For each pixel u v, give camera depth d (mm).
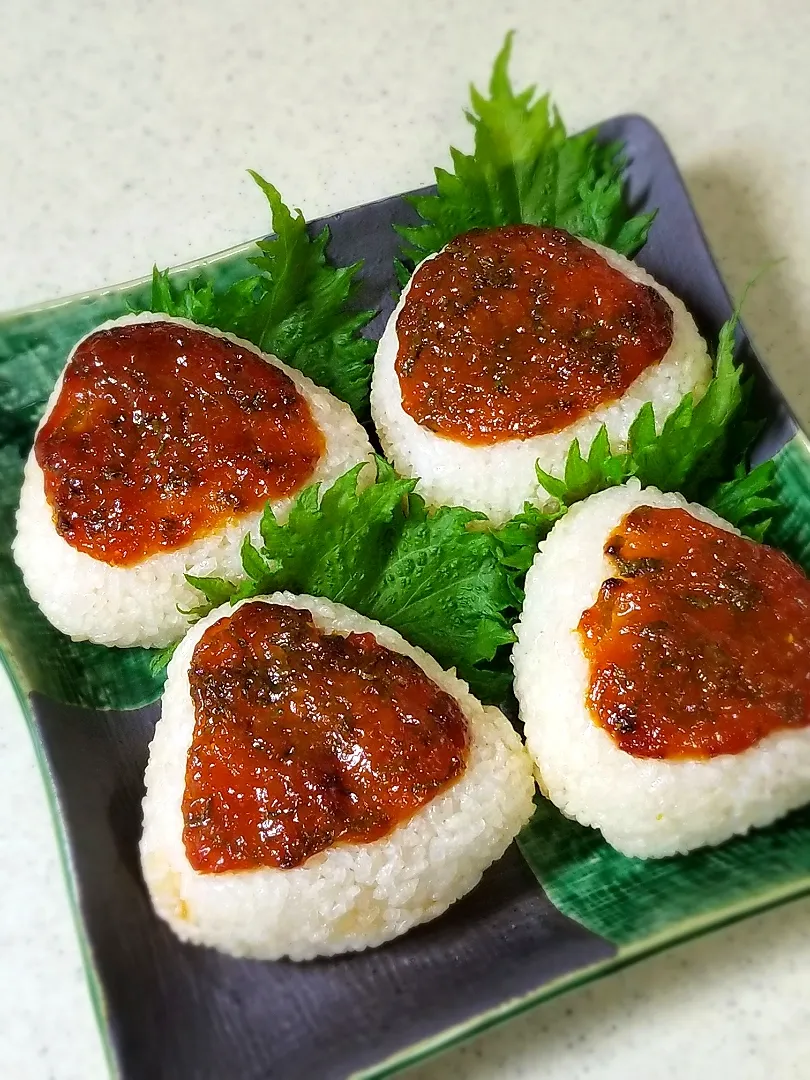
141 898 185
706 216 283
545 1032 190
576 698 189
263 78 319
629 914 177
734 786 180
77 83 322
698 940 196
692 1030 189
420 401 223
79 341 238
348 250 254
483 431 218
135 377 215
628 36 316
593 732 186
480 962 179
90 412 215
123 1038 167
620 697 183
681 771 181
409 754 181
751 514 214
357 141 307
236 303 240
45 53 328
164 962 179
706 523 199
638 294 222
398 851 180
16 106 319
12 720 227
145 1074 165
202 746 184
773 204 284
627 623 187
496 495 221
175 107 316
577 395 216
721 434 214
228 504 210
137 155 309
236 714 184
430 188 260
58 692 209
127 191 303
